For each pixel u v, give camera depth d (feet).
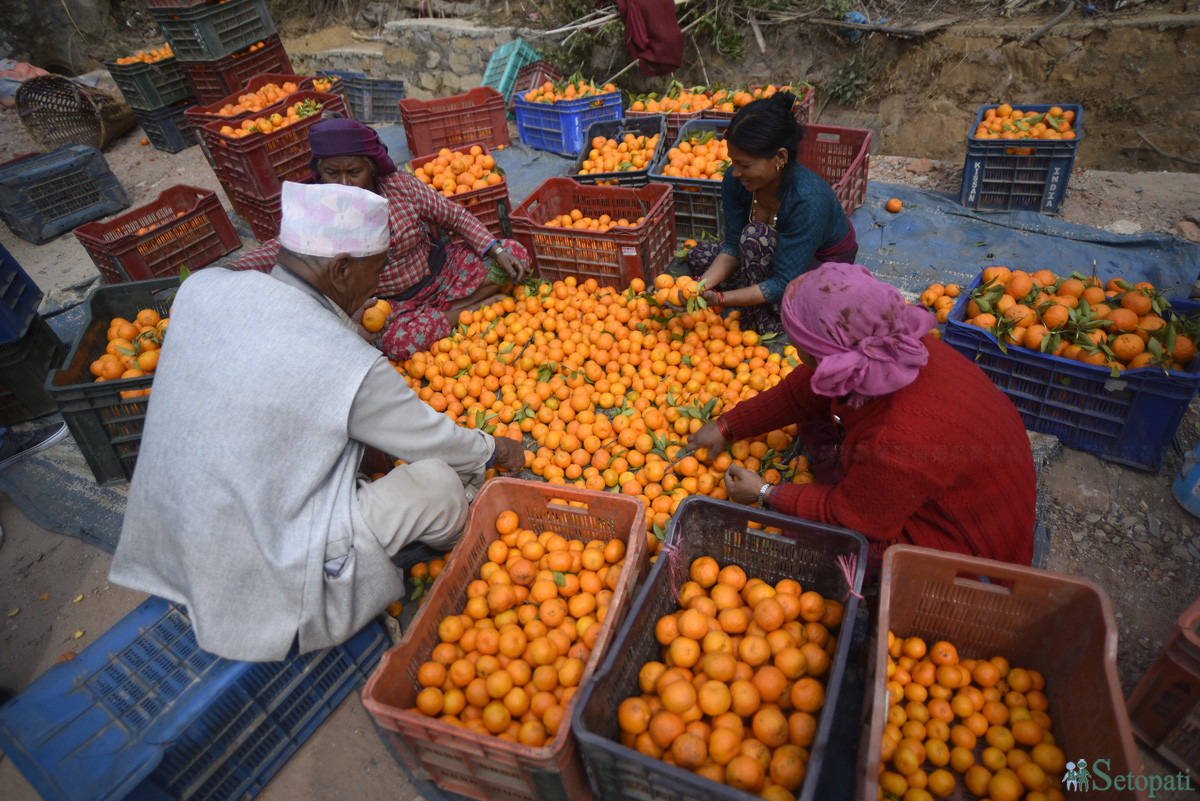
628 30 23.81
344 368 8.04
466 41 29.99
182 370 7.95
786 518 8.58
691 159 18.57
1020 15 20.39
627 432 12.42
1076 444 12.19
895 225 18.48
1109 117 19.47
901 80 22.20
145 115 30.71
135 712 8.11
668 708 7.35
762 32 24.29
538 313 16.19
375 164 13.82
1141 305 11.46
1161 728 8.13
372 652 10.17
